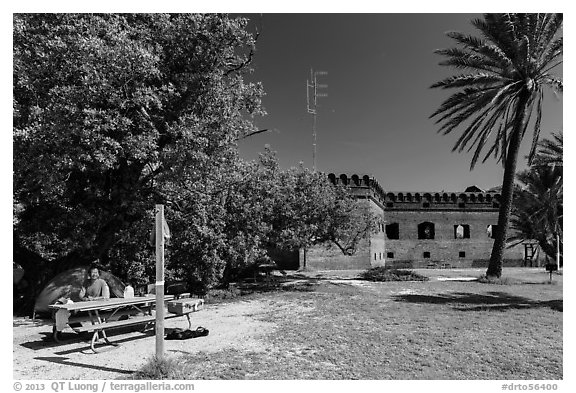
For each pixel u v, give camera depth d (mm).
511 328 9203
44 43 10141
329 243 22656
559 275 26703
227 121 12281
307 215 18703
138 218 12859
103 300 8477
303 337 8328
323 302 13328
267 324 9742
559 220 31062
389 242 40188
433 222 40906
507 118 21375
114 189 12172
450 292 16391
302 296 14828
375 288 17750
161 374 5957
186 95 11867
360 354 7113
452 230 41062
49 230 12945
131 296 9312
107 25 10750
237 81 13383
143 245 14016
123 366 6477
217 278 15539
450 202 41281
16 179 10680
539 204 30453
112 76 9703
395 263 39719
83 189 12586
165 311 9344
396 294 15586
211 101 12250
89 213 12078
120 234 12805
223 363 6613
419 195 41094
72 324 8617
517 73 19969
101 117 9562
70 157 9406
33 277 12812
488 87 20031
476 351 7340
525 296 15297
